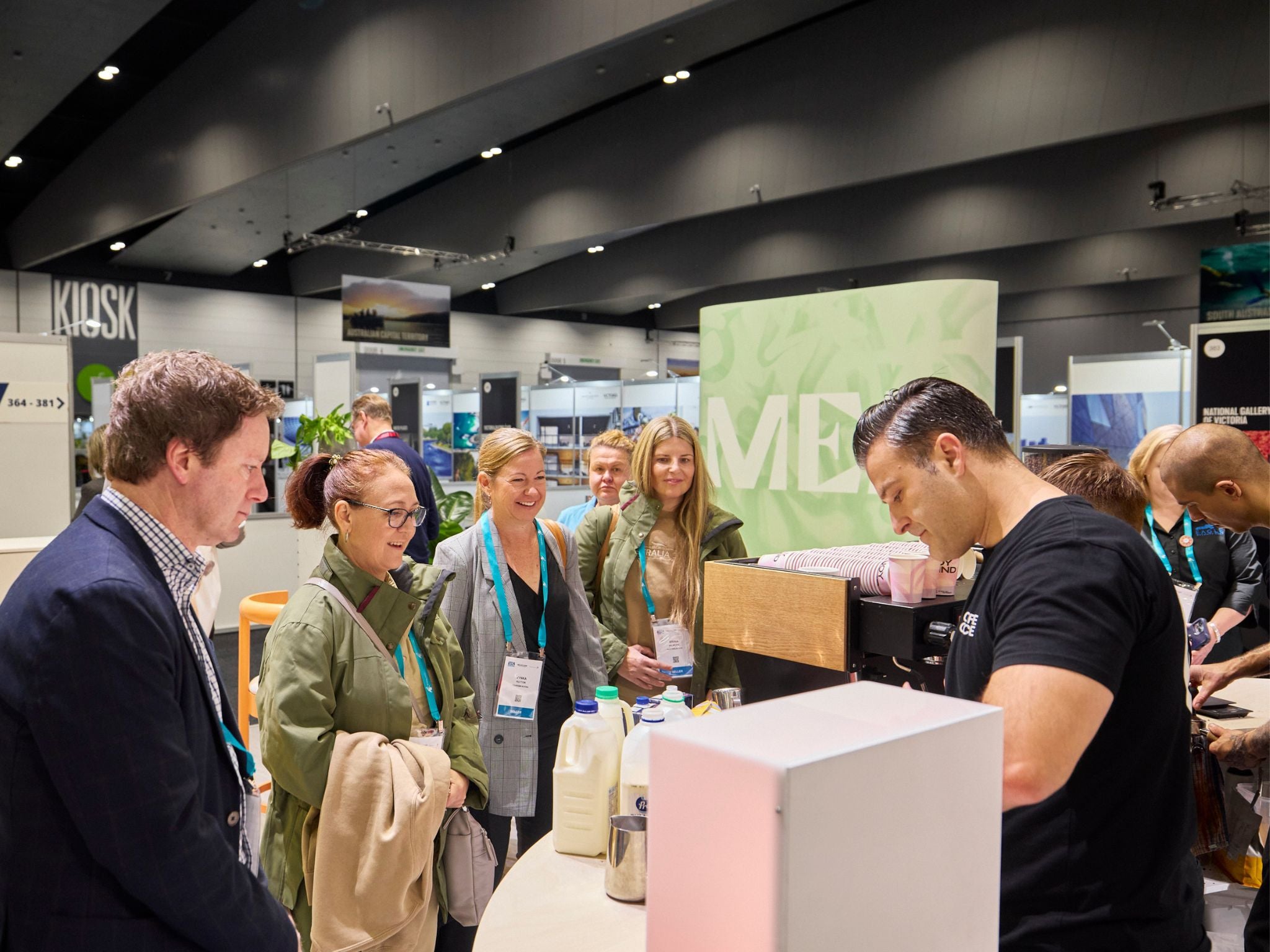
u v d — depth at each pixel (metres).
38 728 0.99
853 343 2.58
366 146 10.53
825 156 8.41
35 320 14.23
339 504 1.91
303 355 16.73
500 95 9.63
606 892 1.38
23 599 1.03
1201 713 2.28
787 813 0.59
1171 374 8.42
